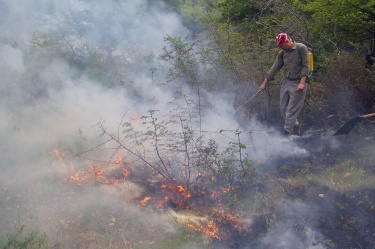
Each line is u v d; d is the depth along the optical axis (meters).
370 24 8.43
